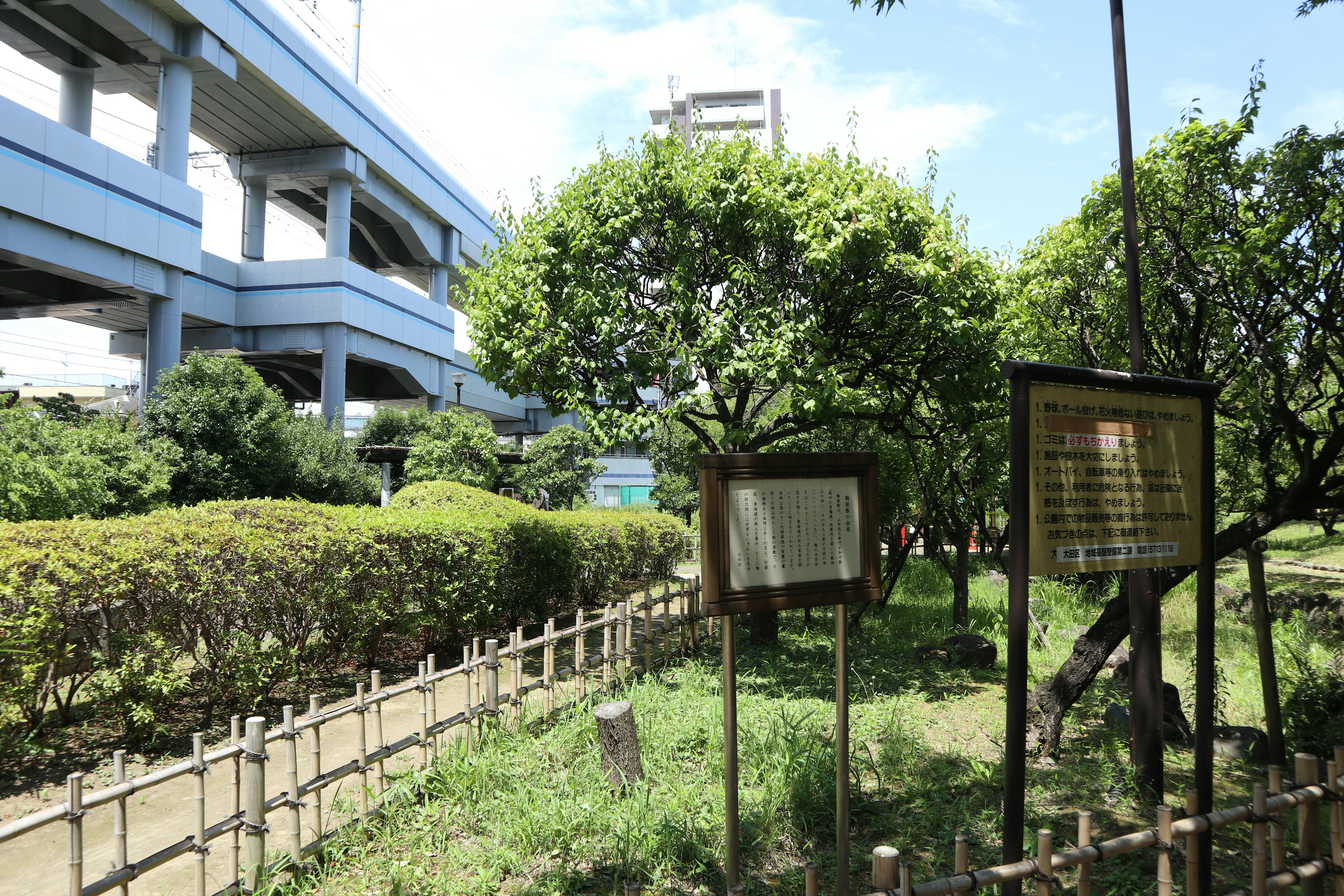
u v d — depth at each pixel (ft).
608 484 160.45
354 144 117.08
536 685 17.98
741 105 203.82
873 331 25.09
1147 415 11.62
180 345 100.73
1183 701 21.04
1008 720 10.21
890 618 34.37
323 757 16.24
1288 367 19.44
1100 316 22.65
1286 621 29.55
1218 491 26.08
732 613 10.23
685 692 20.79
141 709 15.72
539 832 12.42
